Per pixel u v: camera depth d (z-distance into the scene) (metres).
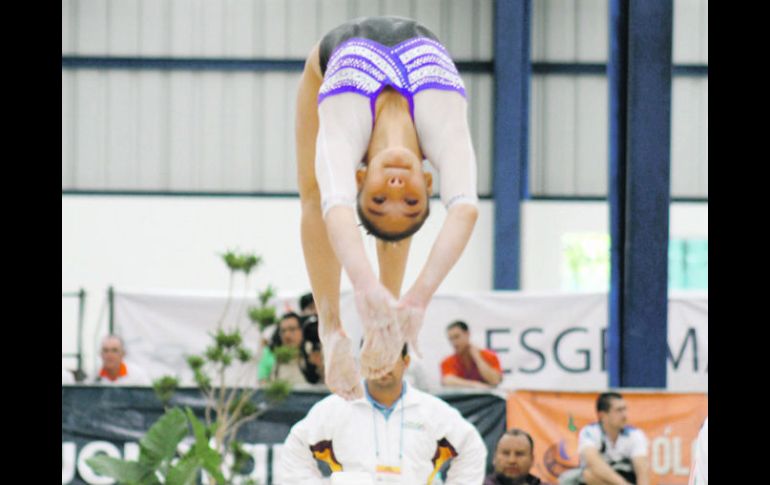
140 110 19.69
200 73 19.77
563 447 9.80
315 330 11.29
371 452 7.42
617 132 11.05
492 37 19.84
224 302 13.62
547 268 19.16
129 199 19.31
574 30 19.97
